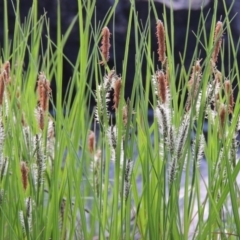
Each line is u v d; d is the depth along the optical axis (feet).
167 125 2.85
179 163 2.90
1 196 2.93
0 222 3.03
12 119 3.06
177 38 9.30
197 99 2.95
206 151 3.24
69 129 3.28
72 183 3.34
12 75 3.36
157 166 3.10
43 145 3.11
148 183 2.99
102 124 3.02
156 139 3.11
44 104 3.05
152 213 3.11
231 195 2.93
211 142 3.23
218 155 3.04
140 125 3.26
